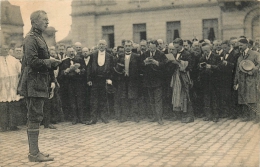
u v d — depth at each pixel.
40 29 4.52
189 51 6.74
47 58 4.53
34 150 4.49
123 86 6.93
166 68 6.64
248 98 6.57
